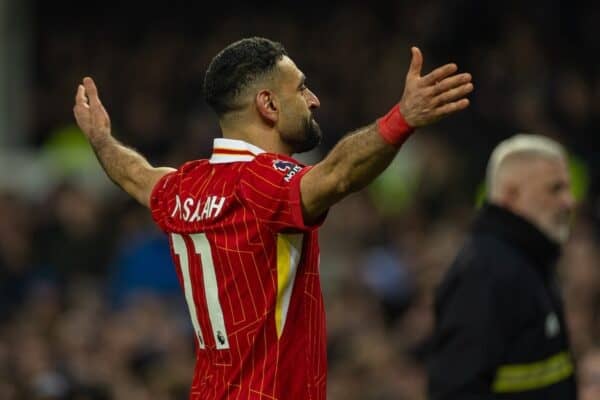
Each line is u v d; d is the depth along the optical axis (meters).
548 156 21.95
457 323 21.02
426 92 14.91
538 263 21.80
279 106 16.33
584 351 31.25
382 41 59.47
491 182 22.25
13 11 60.53
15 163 56.16
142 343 37.53
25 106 62.38
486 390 20.89
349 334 35.84
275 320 16.00
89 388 33.56
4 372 36.25
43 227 47.53
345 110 55.56
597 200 46.81
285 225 15.69
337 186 15.28
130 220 46.75
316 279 16.36
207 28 64.25
